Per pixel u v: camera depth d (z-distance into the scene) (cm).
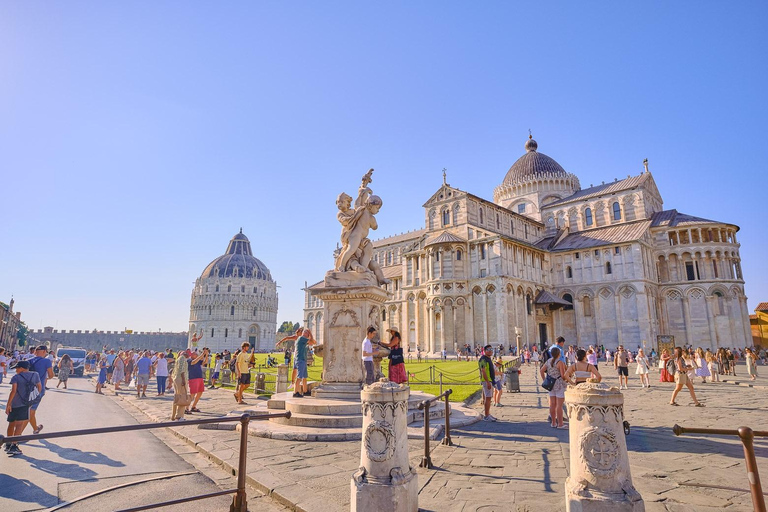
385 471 640
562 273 6775
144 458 1068
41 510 727
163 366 2552
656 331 6184
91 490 827
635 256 6097
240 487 691
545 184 7944
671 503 703
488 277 5794
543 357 3934
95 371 5025
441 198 6725
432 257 6259
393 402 667
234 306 16812
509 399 2125
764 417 1527
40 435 527
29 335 15212
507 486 791
